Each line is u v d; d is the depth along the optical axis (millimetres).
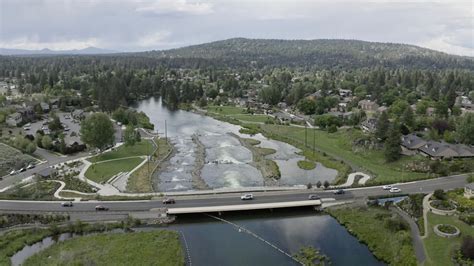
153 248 73438
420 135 147750
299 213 91188
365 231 80062
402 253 69375
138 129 177625
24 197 96125
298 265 69125
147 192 101562
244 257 71688
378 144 138625
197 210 88250
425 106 192375
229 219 88000
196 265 68938
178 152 146375
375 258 71875
